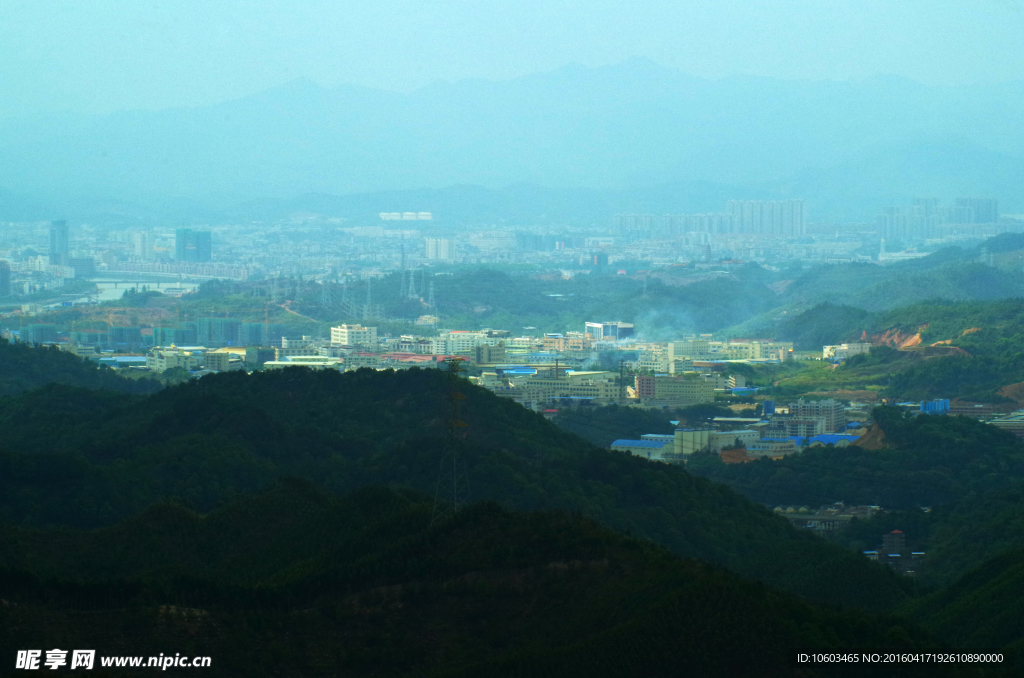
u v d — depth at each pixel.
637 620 157.62
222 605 171.75
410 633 170.12
